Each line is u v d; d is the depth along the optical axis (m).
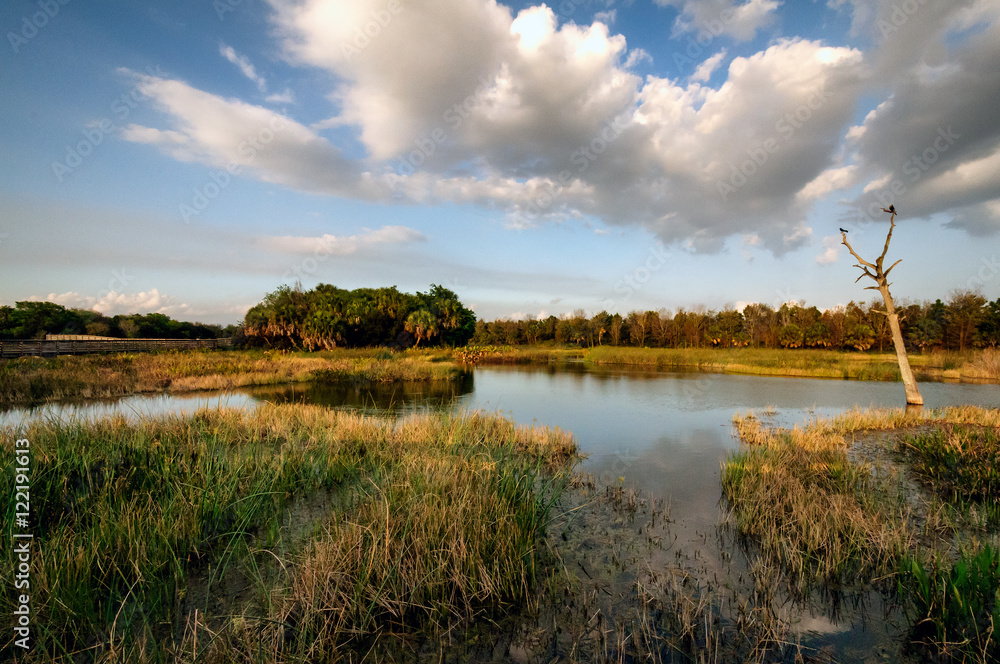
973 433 8.92
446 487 5.49
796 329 58.34
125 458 6.75
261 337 43.97
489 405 15.86
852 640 3.55
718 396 18.44
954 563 4.44
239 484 6.04
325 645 3.42
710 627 3.72
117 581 3.99
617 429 11.92
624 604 4.07
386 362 28.20
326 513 5.65
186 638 3.34
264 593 3.99
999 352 26.55
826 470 7.41
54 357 25.86
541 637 3.63
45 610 3.48
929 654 3.38
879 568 4.44
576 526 5.71
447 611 3.84
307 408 11.94
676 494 6.91
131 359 24.98
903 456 8.63
